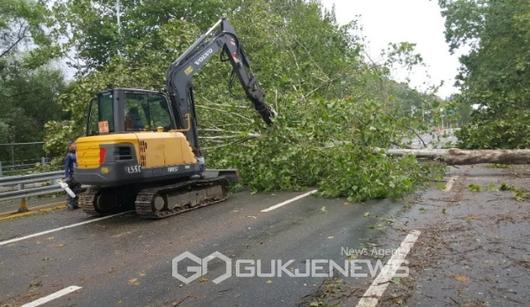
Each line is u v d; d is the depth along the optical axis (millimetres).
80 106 12914
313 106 11133
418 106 12031
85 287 4867
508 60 20312
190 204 9070
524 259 4891
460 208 7676
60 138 12953
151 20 23562
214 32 11102
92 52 24781
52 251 6473
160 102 9109
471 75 23969
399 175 9383
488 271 4590
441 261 4969
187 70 9742
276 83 12938
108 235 7266
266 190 10727
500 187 9453
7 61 27000
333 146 10227
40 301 4539
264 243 6133
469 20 23656
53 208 10344
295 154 10531
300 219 7512
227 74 13352
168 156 8680
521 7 19812
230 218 7941
